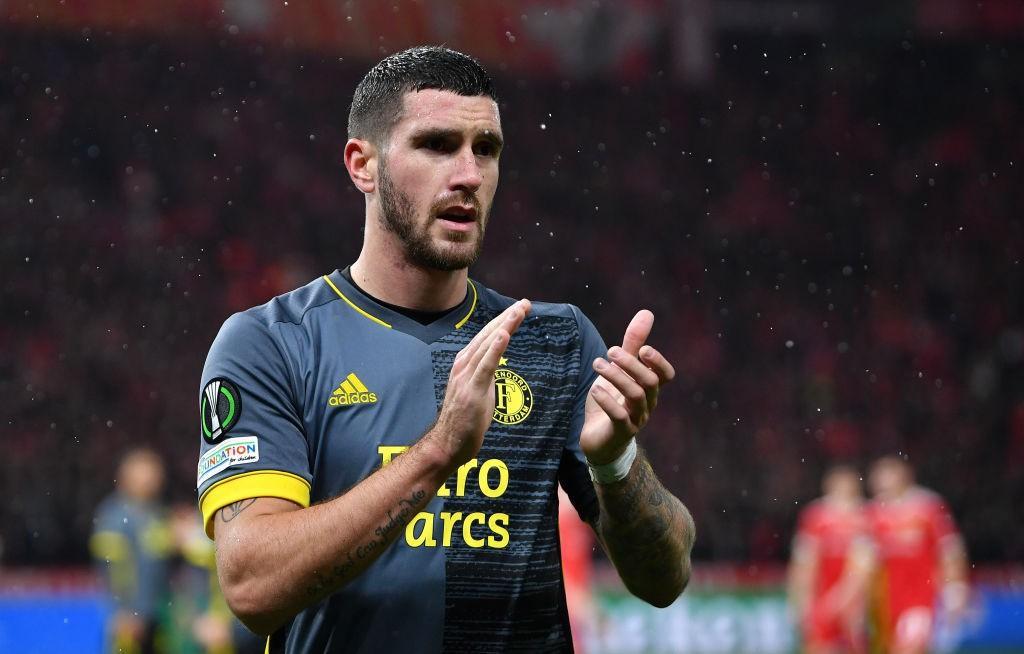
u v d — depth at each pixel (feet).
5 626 118.32
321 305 27.76
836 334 249.75
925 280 261.65
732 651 133.69
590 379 28.96
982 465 219.61
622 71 245.86
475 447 23.86
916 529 111.96
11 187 232.53
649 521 27.58
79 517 183.01
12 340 213.87
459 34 221.66
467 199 26.55
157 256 232.12
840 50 287.07
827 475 213.05
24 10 198.49
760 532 195.42
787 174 274.98
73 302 222.07
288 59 255.09
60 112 240.94
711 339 246.47
